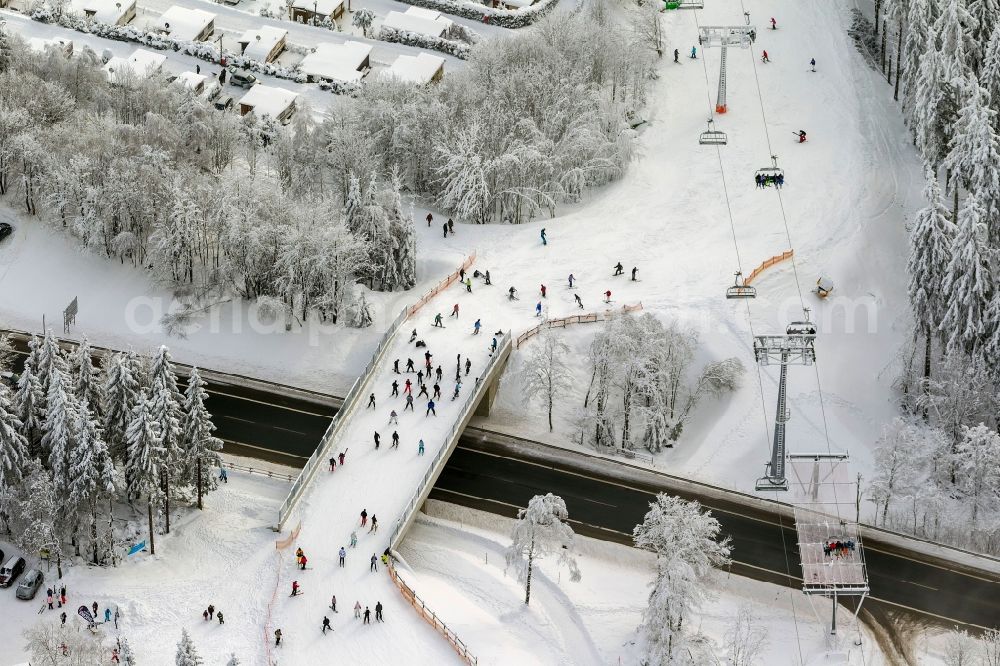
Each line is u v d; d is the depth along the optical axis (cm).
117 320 15938
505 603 13225
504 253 16900
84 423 12862
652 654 12506
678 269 16688
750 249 17000
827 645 13138
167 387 13375
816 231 17262
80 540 13288
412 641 12556
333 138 17225
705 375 15338
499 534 14000
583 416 15138
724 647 12925
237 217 15712
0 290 16162
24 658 12244
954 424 15025
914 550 14150
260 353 15688
